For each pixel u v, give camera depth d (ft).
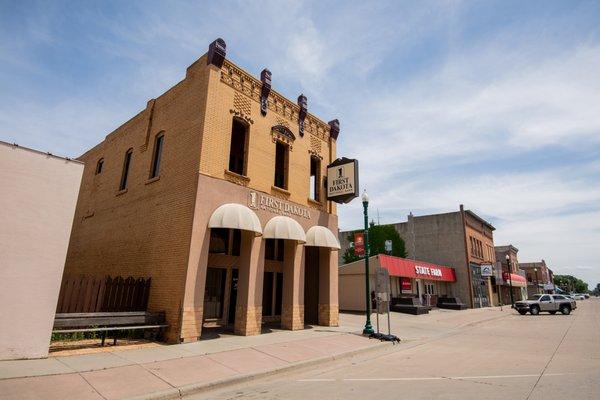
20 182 27.40
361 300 85.40
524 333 54.70
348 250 131.95
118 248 49.78
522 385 23.09
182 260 37.22
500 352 36.99
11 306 25.89
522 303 99.96
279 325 51.57
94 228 58.75
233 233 50.70
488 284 137.80
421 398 20.30
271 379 26.48
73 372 23.59
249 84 47.06
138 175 49.85
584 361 31.32
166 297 37.65
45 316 27.25
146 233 44.42
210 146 40.47
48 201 28.43
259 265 44.06
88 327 33.22
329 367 30.58
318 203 55.93
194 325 35.88
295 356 32.35
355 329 51.29
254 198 44.93
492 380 24.64
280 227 44.68
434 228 127.65
